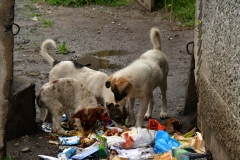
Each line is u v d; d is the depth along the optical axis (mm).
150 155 5617
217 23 5270
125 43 12203
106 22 14188
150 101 7293
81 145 6098
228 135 4766
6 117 5492
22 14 14812
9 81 5480
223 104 4965
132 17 14586
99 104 7305
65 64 7488
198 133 6027
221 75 5062
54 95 6465
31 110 6523
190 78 7340
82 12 15273
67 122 7016
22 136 6453
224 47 4965
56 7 15734
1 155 5516
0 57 5430
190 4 14367
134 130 6184
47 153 5992
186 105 7527
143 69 6648
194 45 7059
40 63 10484
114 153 5715
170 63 10484
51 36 12781
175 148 5531
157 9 15016
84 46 11969
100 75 7270
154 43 7352
